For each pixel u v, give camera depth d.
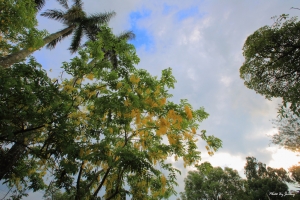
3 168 3.90
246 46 7.27
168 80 4.39
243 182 21.03
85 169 5.27
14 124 3.26
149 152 4.94
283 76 6.73
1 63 4.82
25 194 5.27
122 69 4.52
